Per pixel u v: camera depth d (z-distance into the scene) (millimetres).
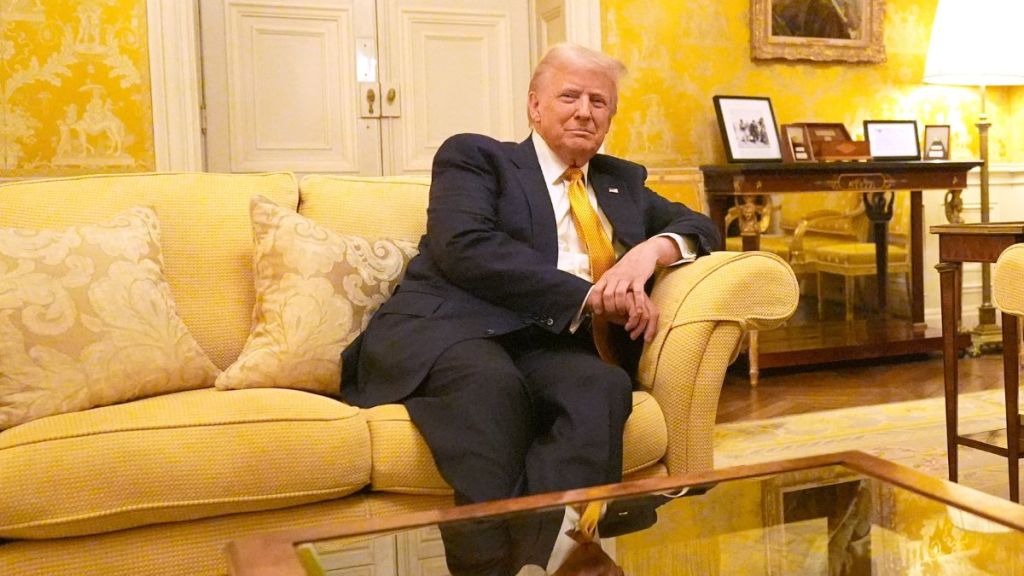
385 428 1479
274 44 3754
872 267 4379
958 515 1045
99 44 3203
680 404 1665
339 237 1860
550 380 1583
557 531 1066
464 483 1394
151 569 1341
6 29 3111
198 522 1370
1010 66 4027
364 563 986
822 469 1223
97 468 1283
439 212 1801
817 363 3971
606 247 1888
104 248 1650
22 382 1473
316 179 2055
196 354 1688
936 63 4145
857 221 4332
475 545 1030
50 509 1261
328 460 1399
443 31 4000
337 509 1441
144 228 1754
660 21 3986
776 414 3195
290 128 3795
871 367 4078
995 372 3873
